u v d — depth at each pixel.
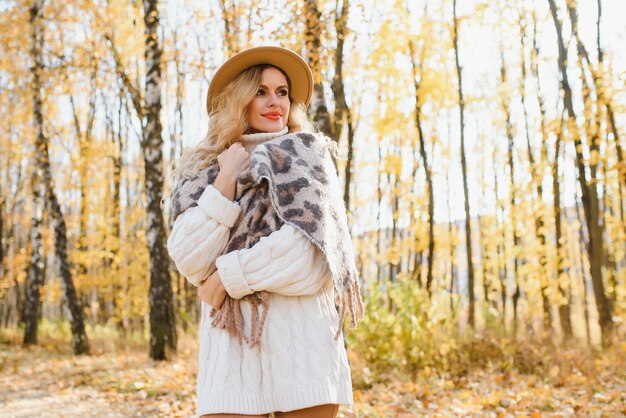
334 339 1.85
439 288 8.02
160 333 9.55
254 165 1.80
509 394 5.61
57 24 13.82
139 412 5.86
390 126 14.37
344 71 14.45
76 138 19.14
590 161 10.73
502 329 8.64
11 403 6.76
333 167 2.02
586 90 10.62
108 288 17.77
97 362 9.96
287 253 1.77
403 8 11.86
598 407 5.02
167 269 9.79
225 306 1.81
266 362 1.79
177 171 1.96
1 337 16.25
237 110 2.00
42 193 15.52
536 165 15.26
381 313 7.56
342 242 1.89
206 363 1.84
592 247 11.02
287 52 2.08
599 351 8.08
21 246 26.61
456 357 7.14
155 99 9.89
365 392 6.17
